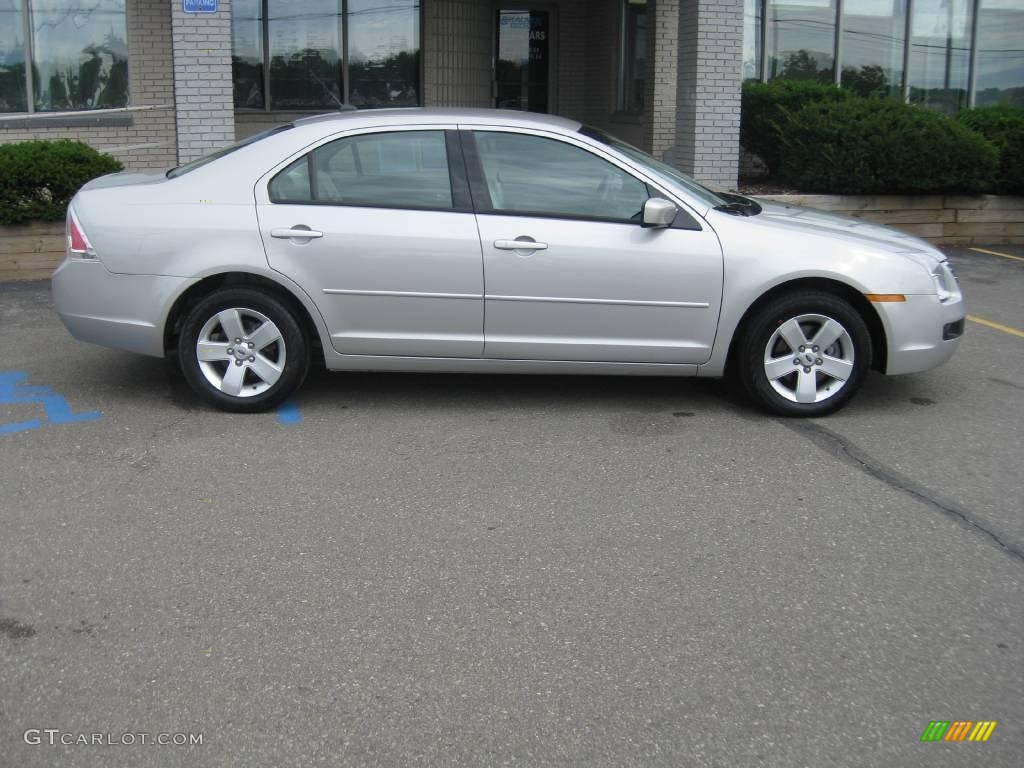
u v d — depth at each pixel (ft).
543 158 20.62
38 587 14.10
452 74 48.52
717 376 21.18
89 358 25.14
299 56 46.29
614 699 11.73
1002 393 23.12
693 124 40.24
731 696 11.81
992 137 41.11
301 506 16.72
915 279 20.74
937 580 14.53
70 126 43.04
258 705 11.59
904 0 49.60
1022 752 10.97
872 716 11.50
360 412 21.42
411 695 11.77
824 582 14.42
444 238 20.17
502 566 14.75
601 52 50.39
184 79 35.88
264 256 20.22
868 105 40.81
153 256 20.31
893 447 19.66
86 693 11.80
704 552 15.26
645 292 20.40
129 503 16.79
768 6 48.42
